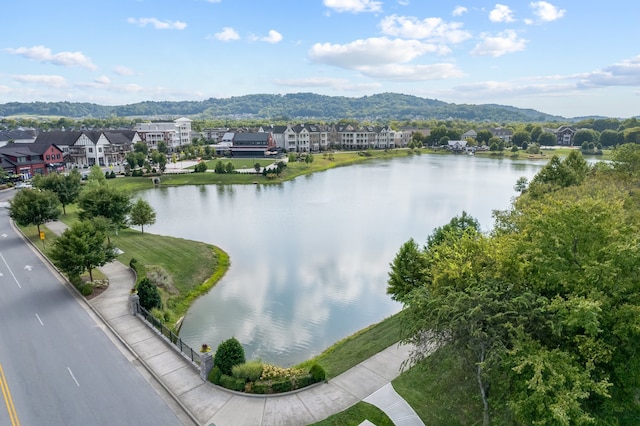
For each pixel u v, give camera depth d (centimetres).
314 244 4931
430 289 1945
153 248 4366
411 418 1806
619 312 1302
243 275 3934
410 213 6519
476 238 2197
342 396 1984
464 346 1465
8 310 2880
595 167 5512
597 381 1319
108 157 11688
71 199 5925
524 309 1447
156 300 2902
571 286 1486
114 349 2408
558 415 1072
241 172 10225
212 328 2916
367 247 4822
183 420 1848
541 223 1698
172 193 8375
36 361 2264
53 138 11244
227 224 5872
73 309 2908
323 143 17062
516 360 1276
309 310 3234
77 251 3144
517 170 11838
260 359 2348
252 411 1891
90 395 1995
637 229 1811
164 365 2252
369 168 12419
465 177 10412
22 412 1867
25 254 4084
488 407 1529
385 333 2669
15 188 7538
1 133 12331
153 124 16212
